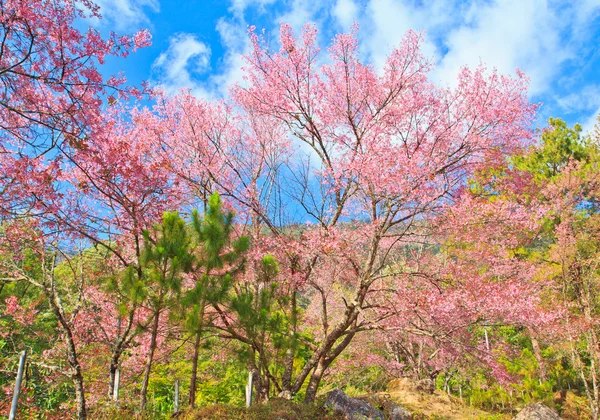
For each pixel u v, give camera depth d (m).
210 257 6.22
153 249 6.21
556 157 17.48
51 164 6.12
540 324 7.83
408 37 8.85
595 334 9.40
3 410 6.65
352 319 8.77
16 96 5.61
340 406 8.13
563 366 16.03
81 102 5.57
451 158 8.85
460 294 7.64
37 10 5.05
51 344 8.87
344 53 9.09
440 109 8.71
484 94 8.45
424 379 12.90
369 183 8.27
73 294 8.81
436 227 8.27
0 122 5.83
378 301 9.95
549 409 9.09
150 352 6.31
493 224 8.28
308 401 8.27
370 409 8.31
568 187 13.20
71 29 5.26
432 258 11.59
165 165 7.39
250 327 6.64
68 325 7.05
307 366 8.66
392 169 7.91
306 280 8.94
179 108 9.50
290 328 7.85
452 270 8.64
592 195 13.72
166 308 6.19
